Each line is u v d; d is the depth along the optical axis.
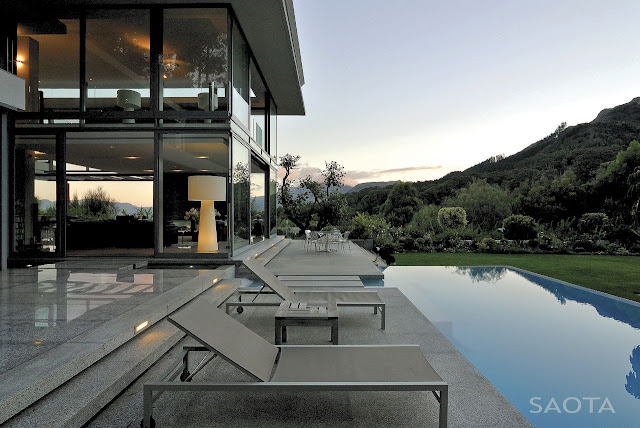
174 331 3.81
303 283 7.35
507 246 17.48
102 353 3.05
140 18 8.18
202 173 15.95
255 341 3.01
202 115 8.17
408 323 4.91
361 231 18.14
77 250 9.55
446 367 3.54
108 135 8.41
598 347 4.73
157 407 2.70
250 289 5.74
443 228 19.95
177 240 11.35
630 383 3.72
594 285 9.88
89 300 4.54
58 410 2.25
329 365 2.74
